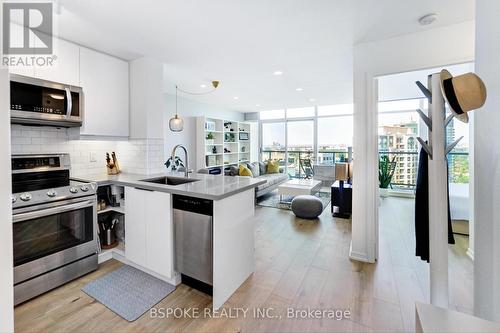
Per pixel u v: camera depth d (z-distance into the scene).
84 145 2.87
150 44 2.58
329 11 1.98
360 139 2.64
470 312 1.80
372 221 2.60
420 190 1.81
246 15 2.04
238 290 2.11
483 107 1.38
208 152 6.32
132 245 2.43
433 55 2.28
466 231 3.35
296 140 7.61
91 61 2.63
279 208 4.82
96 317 1.77
